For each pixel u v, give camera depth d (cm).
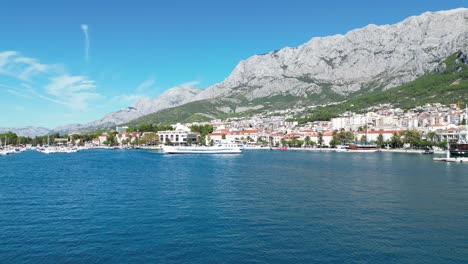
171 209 6594
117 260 4206
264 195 8000
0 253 4425
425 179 10644
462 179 10619
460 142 19200
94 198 7700
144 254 4375
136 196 7900
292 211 6450
